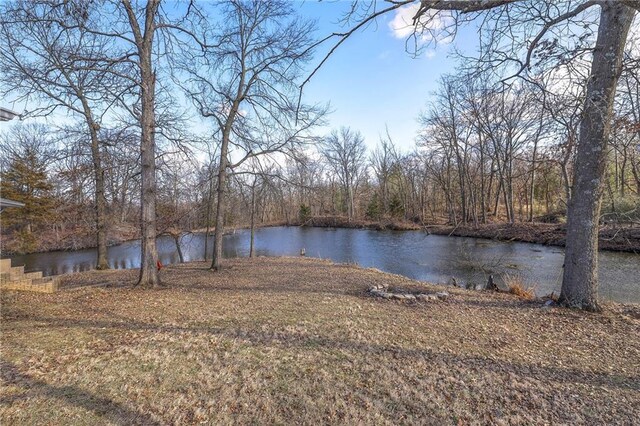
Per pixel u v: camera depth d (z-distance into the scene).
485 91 4.00
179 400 2.88
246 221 20.33
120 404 2.80
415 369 3.56
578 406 2.92
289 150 10.77
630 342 4.43
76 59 6.69
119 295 6.82
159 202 12.70
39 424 2.51
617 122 5.45
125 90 7.44
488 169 28.92
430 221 32.34
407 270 13.46
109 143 10.99
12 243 16.75
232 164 10.78
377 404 2.89
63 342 4.08
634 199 11.29
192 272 10.53
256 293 7.24
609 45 4.93
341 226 36.50
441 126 25.64
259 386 3.14
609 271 11.46
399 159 35.97
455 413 2.78
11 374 3.23
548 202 25.80
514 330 4.92
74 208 11.84
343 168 41.47
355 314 5.57
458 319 5.45
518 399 3.02
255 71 10.41
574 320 5.27
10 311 5.47
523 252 16.25
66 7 5.93
